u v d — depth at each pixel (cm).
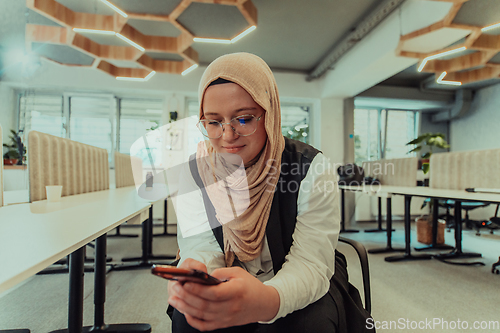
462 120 607
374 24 328
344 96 509
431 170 290
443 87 550
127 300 184
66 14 241
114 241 353
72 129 486
